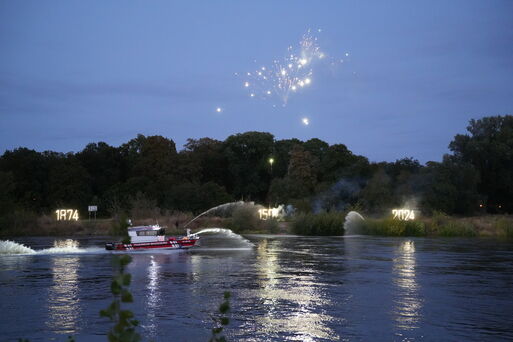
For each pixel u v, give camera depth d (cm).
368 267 3359
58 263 3684
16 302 2206
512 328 1753
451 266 3406
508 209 12081
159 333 1692
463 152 12144
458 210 10031
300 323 1822
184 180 10894
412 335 1667
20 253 4456
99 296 2347
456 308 2062
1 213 7406
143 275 3005
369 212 9106
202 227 7350
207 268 3328
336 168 11369
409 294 2372
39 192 10706
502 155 11669
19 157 10888
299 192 10406
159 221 7406
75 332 1717
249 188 12631
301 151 11475
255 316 1928
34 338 1645
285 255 4159
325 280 2792
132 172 12006
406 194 9169
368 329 1739
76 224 7338
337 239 6056
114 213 8012
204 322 1839
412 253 4297
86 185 10431
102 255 4297
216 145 13738
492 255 4134
